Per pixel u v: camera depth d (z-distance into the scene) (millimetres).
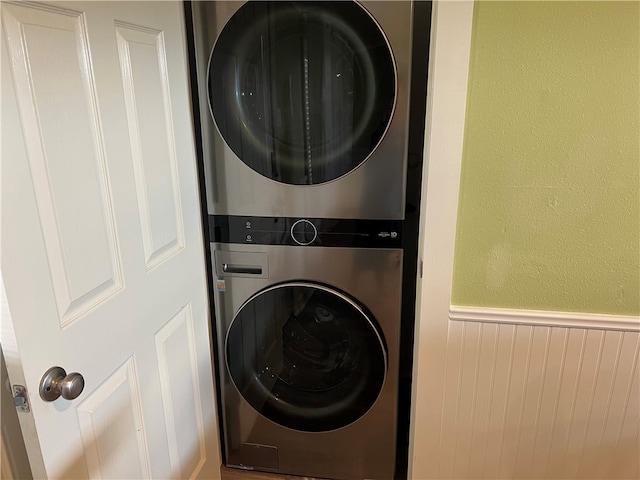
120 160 1019
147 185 1131
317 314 1499
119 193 1019
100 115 947
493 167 1198
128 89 1042
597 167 1165
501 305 1311
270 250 1463
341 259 1437
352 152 1332
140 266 1113
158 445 1256
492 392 1392
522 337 1324
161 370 1246
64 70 849
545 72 1116
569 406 1371
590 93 1118
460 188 1222
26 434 827
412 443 1516
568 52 1097
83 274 918
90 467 974
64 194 858
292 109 1326
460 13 1084
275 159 1373
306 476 1734
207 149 1397
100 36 939
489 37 1109
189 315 1391
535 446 1431
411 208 1366
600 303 1266
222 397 1684
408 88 1262
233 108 1347
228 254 1488
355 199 1374
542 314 1288
